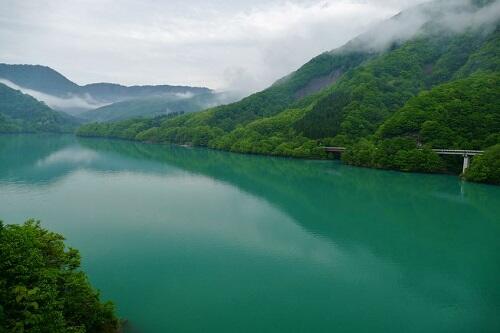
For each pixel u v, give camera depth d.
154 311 37.59
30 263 23.97
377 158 140.50
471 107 147.00
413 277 47.28
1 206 75.12
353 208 81.00
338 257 53.00
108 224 65.06
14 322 21.22
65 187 95.25
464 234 64.81
